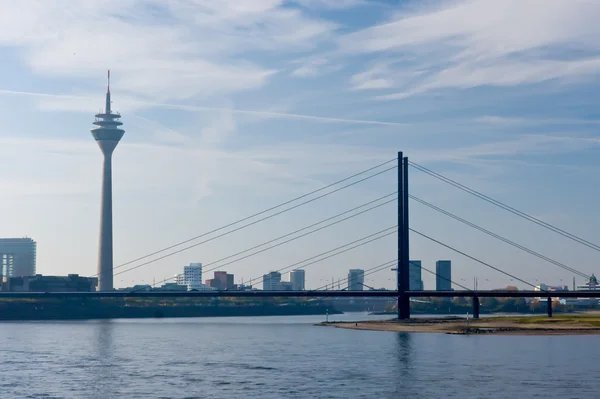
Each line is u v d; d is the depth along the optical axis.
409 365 132.62
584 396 98.75
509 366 130.25
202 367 131.75
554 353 154.50
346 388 105.88
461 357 146.62
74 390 105.62
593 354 152.12
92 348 176.25
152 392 103.62
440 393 101.44
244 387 107.31
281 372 123.56
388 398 98.06
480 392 102.06
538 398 97.44
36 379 116.56
